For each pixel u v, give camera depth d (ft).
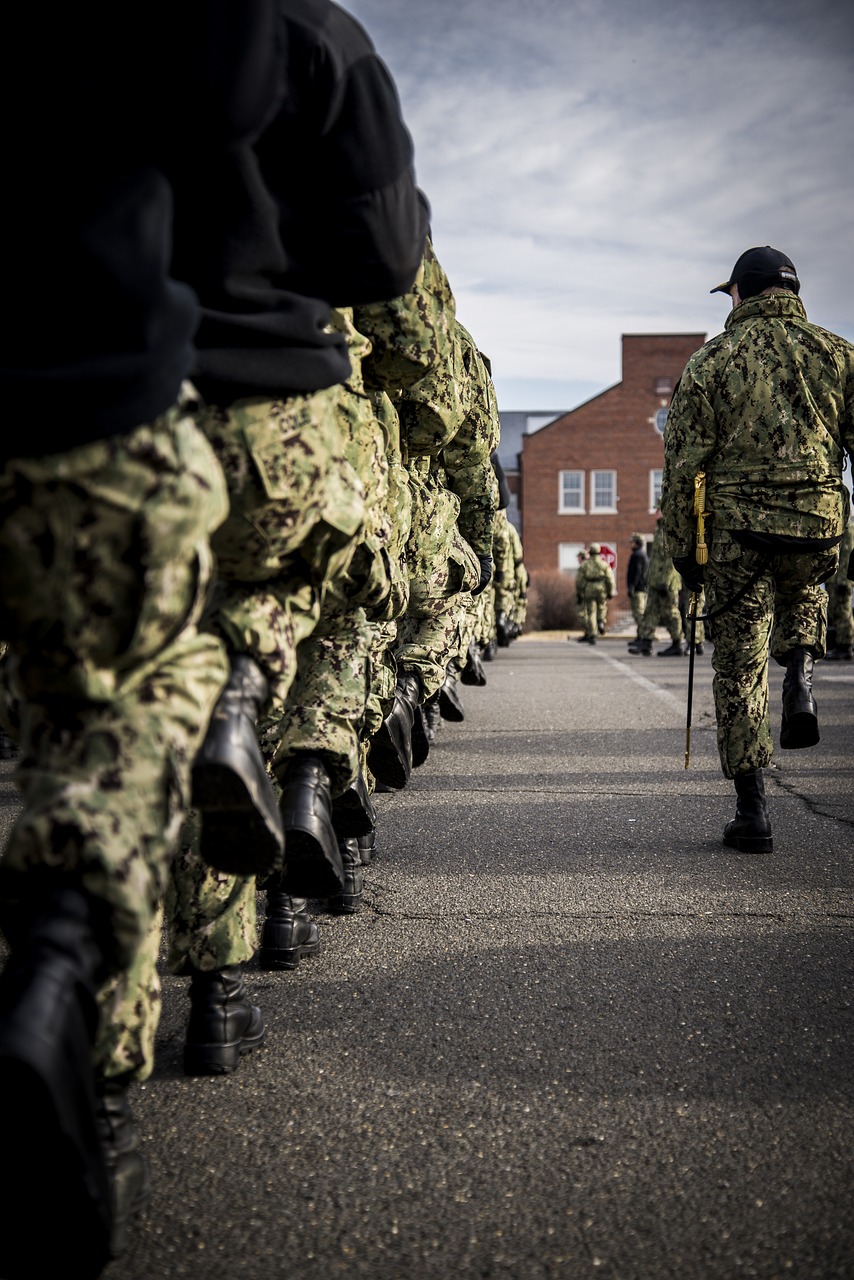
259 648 8.00
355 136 7.17
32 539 5.67
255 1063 9.52
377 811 19.99
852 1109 8.65
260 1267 6.61
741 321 16.52
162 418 5.81
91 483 5.63
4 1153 5.19
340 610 10.57
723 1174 7.68
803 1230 7.01
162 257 5.77
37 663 5.91
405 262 7.73
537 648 72.59
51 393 5.51
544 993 11.09
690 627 17.75
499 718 33.40
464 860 16.48
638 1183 7.56
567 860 16.44
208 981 9.41
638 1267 6.61
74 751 5.90
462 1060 9.55
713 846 17.28
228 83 5.76
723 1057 9.58
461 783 22.67
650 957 12.12
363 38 7.36
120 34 5.73
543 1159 7.89
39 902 5.65
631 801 20.79
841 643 52.39
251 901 9.44
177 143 5.92
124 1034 6.57
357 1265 6.64
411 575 17.66
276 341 7.48
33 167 5.71
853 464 16.63
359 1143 8.13
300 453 7.72
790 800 20.68
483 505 20.98
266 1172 7.72
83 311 5.60
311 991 11.21
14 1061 4.95
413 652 18.01
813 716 16.44
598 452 171.12
